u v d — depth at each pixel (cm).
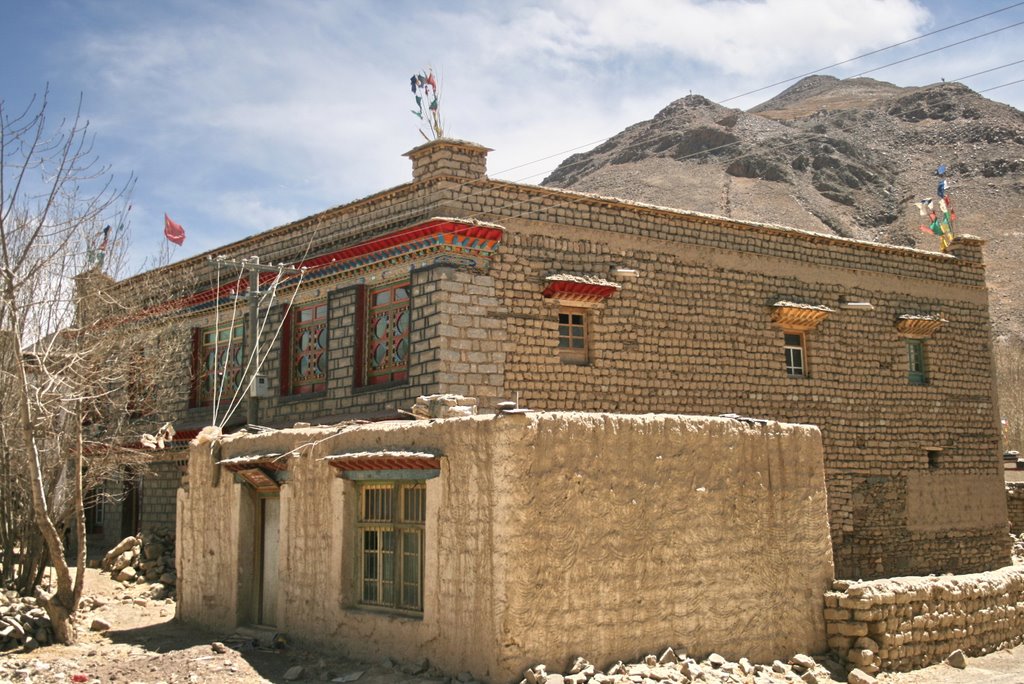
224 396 2475
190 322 2616
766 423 1435
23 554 1836
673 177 15000
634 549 1236
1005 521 2750
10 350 1798
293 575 1402
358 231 2128
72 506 1877
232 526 1542
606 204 2106
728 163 15475
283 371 2277
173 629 1590
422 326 1898
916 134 16562
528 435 1141
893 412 2547
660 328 2148
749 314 2303
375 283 2064
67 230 1898
